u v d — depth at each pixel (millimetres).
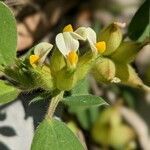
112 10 347
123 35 272
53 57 209
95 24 319
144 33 271
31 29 306
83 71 210
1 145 244
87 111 310
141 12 270
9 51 214
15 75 210
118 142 321
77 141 203
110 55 229
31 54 216
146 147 327
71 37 208
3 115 248
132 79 230
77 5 342
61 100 215
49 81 209
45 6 319
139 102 331
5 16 213
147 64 323
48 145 201
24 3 306
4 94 206
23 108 249
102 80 226
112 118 315
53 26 319
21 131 247
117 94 323
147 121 330
